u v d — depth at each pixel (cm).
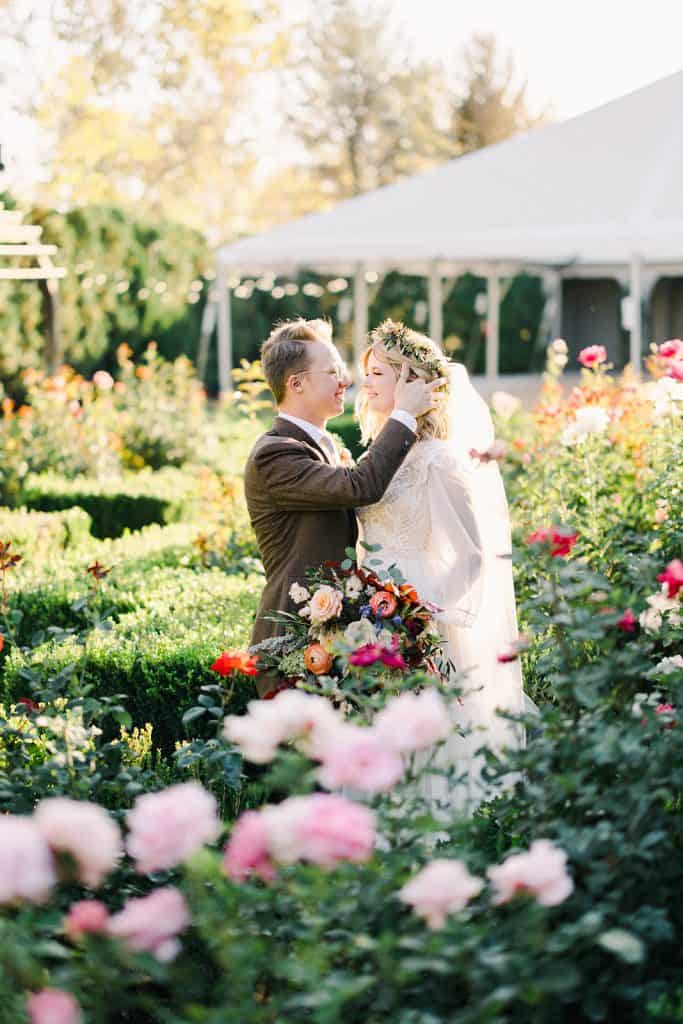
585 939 199
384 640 312
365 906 199
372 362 350
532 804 246
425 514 341
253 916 210
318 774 203
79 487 849
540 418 673
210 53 2280
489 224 1392
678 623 310
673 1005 208
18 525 660
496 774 245
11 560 408
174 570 563
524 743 363
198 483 802
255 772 350
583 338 2308
